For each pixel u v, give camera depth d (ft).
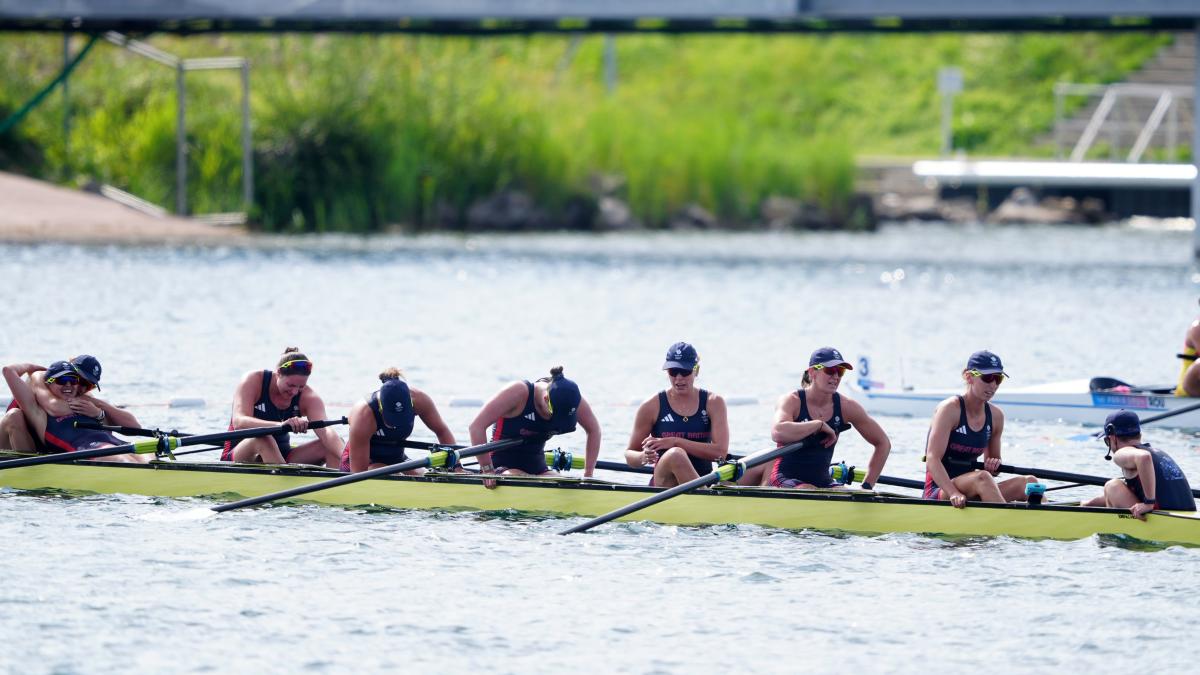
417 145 584.40
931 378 261.44
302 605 120.57
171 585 124.67
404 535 141.59
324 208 577.02
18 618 115.75
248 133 552.82
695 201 634.02
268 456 160.45
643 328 320.91
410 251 493.77
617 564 133.18
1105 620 118.93
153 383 237.04
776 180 642.63
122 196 556.92
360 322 318.86
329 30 490.49
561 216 606.14
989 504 144.05
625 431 204.13
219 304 341.21
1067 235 620.08
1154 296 386.73
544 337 303.89
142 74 613.52
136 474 155.84
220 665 107.86
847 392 236.84
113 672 106.01
